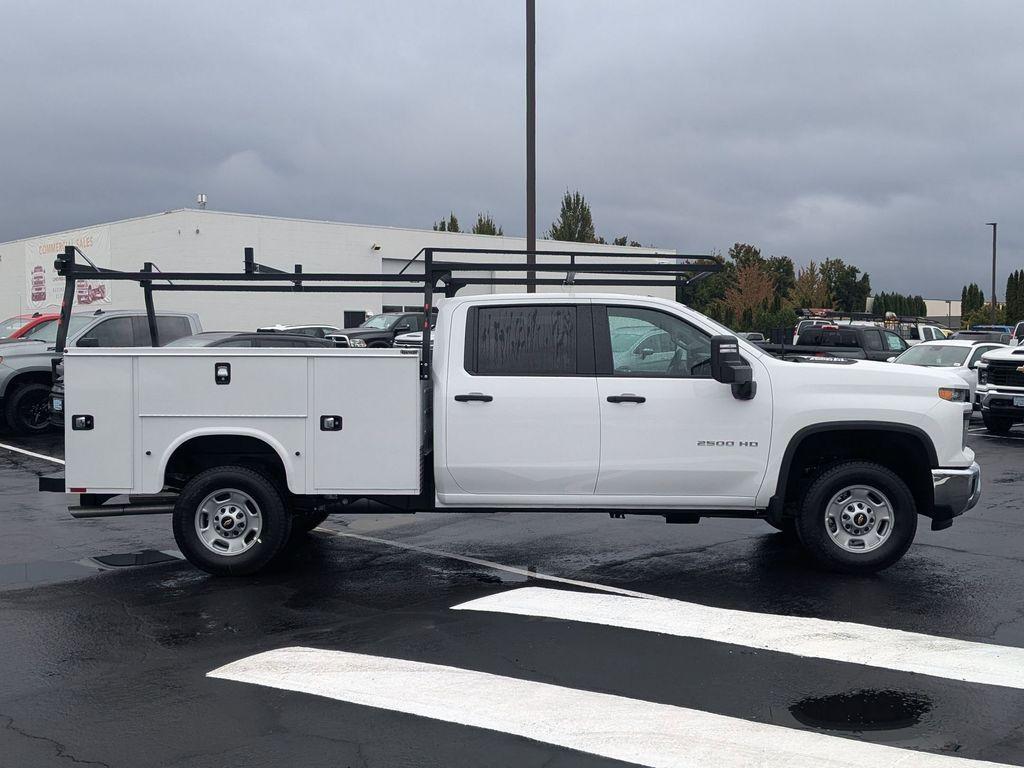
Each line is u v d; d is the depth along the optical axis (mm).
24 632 6359
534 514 10539
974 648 5910
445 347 7617
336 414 7457
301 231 40156
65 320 8219
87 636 6273
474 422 7508
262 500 7633
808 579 7621
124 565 8219
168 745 4586
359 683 5344
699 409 7473
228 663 5723
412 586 7477
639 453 7484
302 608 6879
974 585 7410
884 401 7500
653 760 4379
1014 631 6270
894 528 7547
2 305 49281
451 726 4758
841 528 7668
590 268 7914
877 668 5559
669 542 9062
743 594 7180
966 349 20312
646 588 7395
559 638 6113
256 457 7875
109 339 16734
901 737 4637
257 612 6789
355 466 7477
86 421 7500
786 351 9469
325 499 7879
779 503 7523
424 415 7680
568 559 8391
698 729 4711
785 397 7492
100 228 40375
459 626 6383
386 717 4875
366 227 41750
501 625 6395
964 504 7594
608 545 8945
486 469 7527
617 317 7621
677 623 6410
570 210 75875
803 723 4793
